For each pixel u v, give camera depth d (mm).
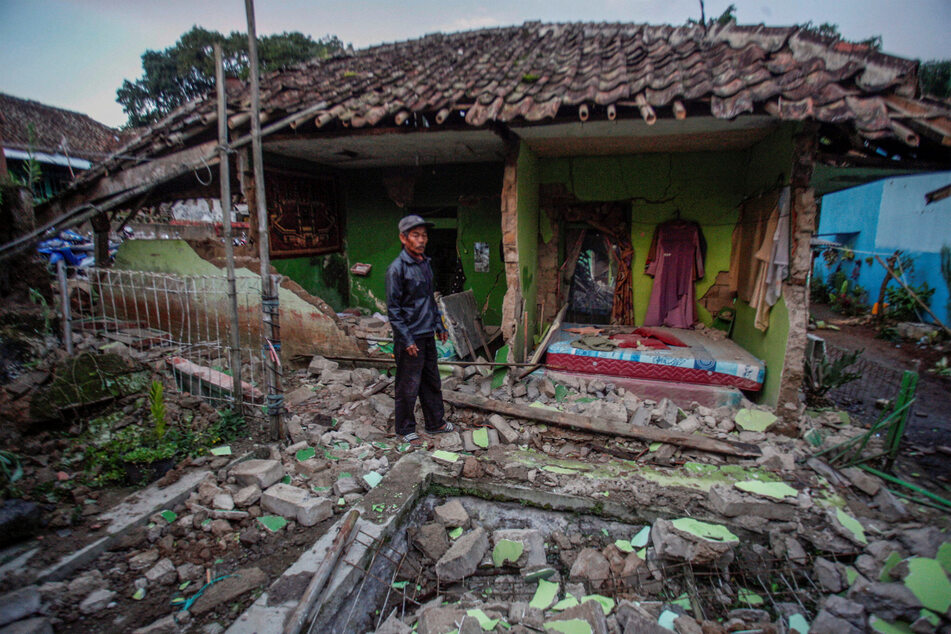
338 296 8539
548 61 5758
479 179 7547
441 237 8188
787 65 4344
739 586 2988
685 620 2598
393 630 2576
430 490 3766
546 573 3023
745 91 4074
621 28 6531
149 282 6320
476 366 5586
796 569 2984
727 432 4516
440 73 5816
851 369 7652
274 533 3066
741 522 3234
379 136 5461
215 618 2430
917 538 2941
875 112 3725
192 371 4750
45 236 4527
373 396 5086
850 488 3621
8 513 2740
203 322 6160
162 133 6059
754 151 5801
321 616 2449
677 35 5625
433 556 3170
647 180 6680
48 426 3707
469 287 7977
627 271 7027
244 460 3789
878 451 4109
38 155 12352
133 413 4090
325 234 7914
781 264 4621
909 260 10812
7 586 2441
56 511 3021
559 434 4383
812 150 4363
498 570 3119
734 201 6387
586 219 7109
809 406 5266
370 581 2857
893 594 2523
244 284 5918
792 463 3895
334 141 5762
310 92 5754
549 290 7336
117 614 2424
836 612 2545
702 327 6711
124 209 7188
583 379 5398
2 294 4723
